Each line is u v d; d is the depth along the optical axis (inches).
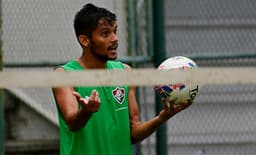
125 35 719.7
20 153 778.8
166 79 315.6
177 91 434.3
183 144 788.0
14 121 798.5
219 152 793.6
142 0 737.6
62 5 737.0
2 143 658.8
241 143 796.0
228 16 818.8
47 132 802.8
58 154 791.1
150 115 780.6
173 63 458.9
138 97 706.2
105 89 452.4
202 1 813.9
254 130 797.2
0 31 621.0
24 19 727.1
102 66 456.4
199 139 791.7
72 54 741.3
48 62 689.6
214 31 815.1
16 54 725.9
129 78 314.5
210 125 792.9
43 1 731.4
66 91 438.0
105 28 446.0
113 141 452.1
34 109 799.7
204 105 794.2
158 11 703.1
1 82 304.2
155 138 708.7
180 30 809.5
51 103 803.4
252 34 824.3
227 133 794.8
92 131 448.5
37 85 307.7
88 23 444.8
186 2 810.8
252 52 757.9
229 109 797.2
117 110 455.5
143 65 712.4
